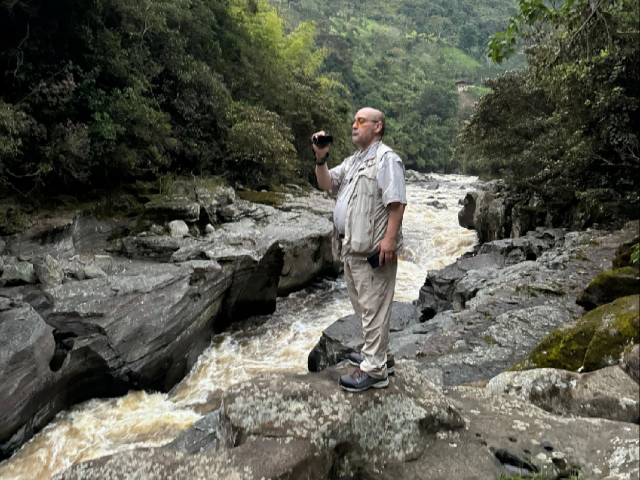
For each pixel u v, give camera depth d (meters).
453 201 25.48
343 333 6.73
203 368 8.51
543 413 2.83
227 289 10.02
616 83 9.36
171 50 14.82
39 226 9.10
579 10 6.30
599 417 2.84
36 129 9.46
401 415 2.42
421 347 5.35
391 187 2.25
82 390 6.86
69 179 10.77
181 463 1.93
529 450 2.39
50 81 10.07
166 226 11.41
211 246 10.36
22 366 5.86
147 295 7.82
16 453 5.75
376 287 2.43
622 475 2.08
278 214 14.71
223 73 19.62
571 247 8.94
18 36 9.95
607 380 3.04
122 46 12.95
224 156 17.23
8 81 9.78
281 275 12.15
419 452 2.36
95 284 7.84
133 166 11.88
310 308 11.66
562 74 9.02
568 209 11.84
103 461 1.94
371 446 2.31
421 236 17.89
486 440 2.50
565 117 10.33
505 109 13.33
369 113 2.47
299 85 23.94
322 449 2.12
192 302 8.55
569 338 3.78
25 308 6.55
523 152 12.87
